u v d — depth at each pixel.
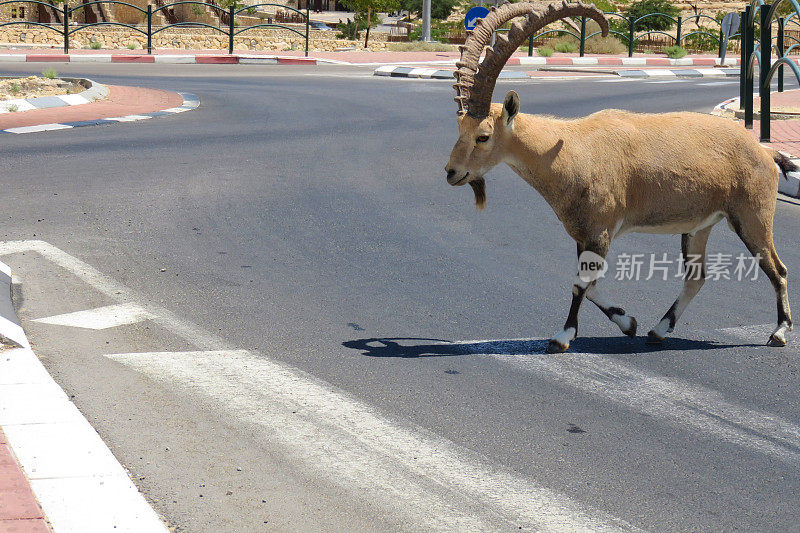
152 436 4.89
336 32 56.09
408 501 4.31
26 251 8.43
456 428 5.12
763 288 8.02
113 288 7.50
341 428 5.07
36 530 3.73
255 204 10.69
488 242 9.39
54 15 45.97
